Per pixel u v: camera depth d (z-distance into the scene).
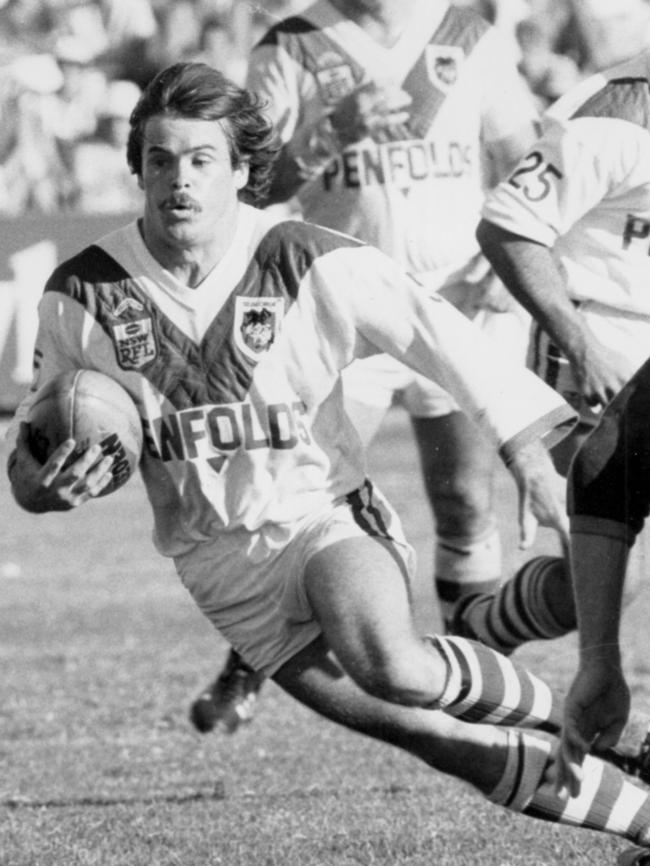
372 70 25.67
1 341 59.00
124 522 47.66
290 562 15.47
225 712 25.00
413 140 25.83
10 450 15.82
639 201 19.08
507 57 26.52
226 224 15.53
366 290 15.47
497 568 25.81
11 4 67.00
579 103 18.94
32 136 65.12
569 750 14.12
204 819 19.42
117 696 27.92
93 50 67.69
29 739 25.11
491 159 27.30
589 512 14.04
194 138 15.27
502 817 18.97
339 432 15.91
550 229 18.94
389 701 14.71
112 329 15.59
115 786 21.83
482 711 15.03
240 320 15.45
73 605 36.28
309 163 26.09
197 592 16.12
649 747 15.60
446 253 25.83
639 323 19.59
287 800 20.39
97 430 15.20
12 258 59.00
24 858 17.69
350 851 17.50
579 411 20.14
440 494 25.39
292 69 25.88
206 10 67.75
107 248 15.80
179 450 15.54
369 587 14.75
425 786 21.06
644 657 29.30
